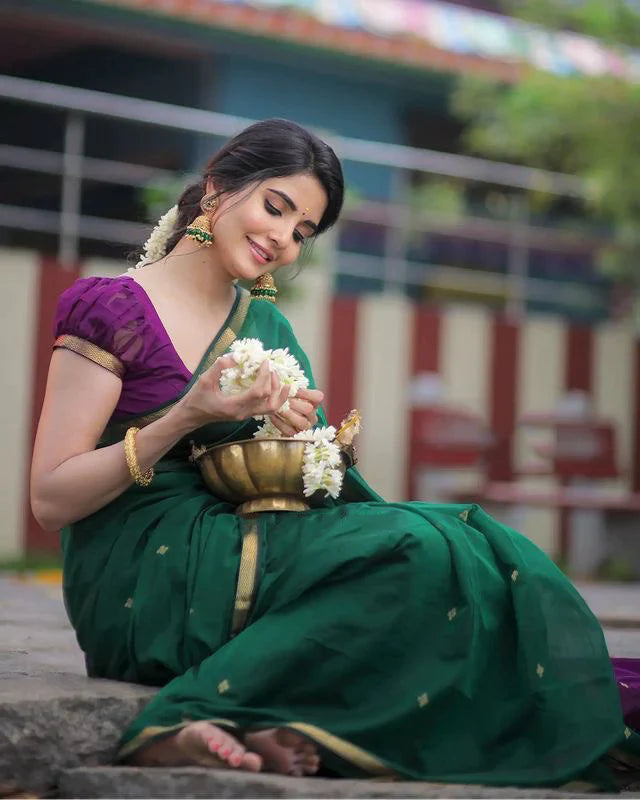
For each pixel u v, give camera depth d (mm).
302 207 5160
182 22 18375
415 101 20891
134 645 4875
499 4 22578
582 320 20781
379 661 4633
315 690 4621
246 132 5215
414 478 17016
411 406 16984
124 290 5016
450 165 18266
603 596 12227
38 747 4543
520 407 17719
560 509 17609
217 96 19484
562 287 20781
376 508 4848
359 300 16922
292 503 4969
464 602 4641
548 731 4660
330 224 5359
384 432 16969
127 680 4973
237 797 4227
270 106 19875
